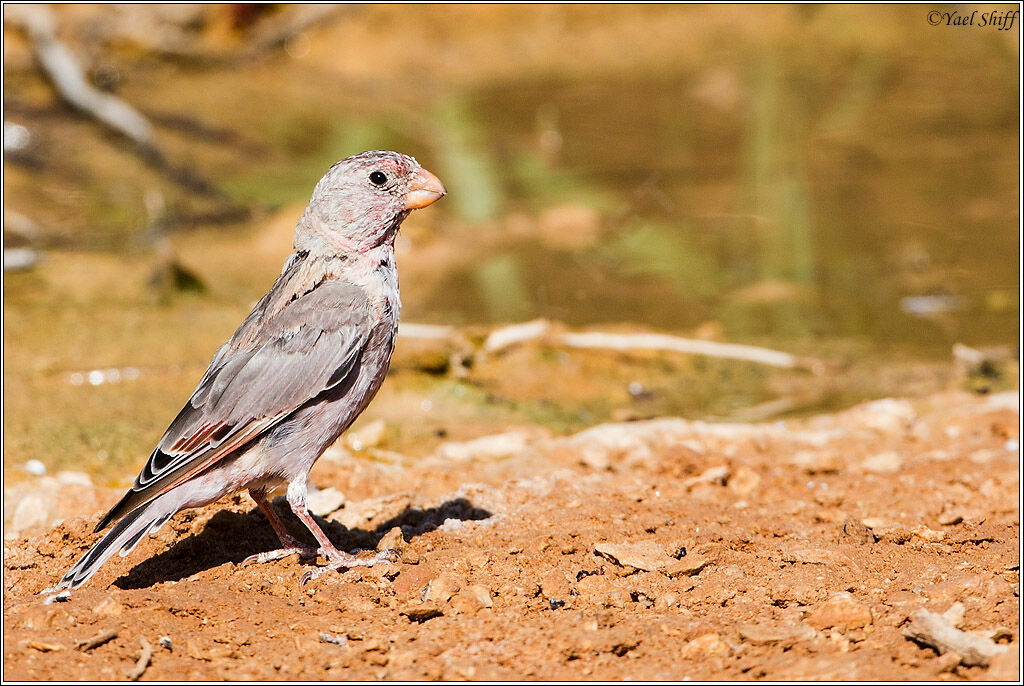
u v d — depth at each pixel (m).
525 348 13.59
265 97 23.06
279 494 9.39
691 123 21.56
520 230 17.61
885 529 8.36
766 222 17.41
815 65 23.75
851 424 11.52
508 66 24.80
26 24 22.70
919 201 17.89
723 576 7.54
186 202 18.36
